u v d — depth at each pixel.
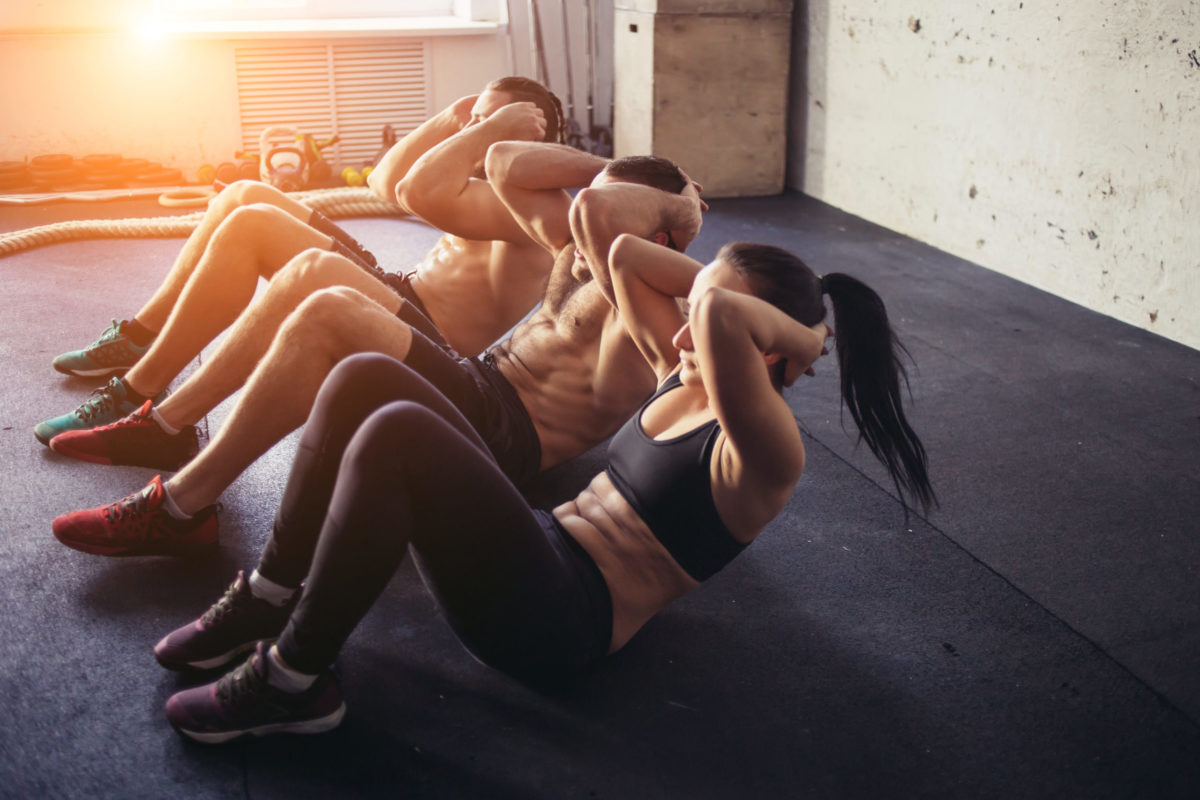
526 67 5.86
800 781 1.55
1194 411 2.93
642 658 1.82
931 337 3.45
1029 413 2.89
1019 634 1.92
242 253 2.28
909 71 4.48
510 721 1.65
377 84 5.56
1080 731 1.68
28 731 1.57
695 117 5.18
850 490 2.45
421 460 1.33
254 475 2.39
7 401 2.69
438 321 2.51
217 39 5.19
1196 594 2.06
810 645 1.87
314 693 1.51
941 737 1.65
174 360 2.37
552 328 2.12
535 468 2.13
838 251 4.41
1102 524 2.32
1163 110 3.33
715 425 1.49
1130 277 3.58
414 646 1.83
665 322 1.68
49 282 3.68
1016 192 4.01
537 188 2.05
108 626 1.83
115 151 5.23
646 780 1.54
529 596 1.48
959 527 2.29
